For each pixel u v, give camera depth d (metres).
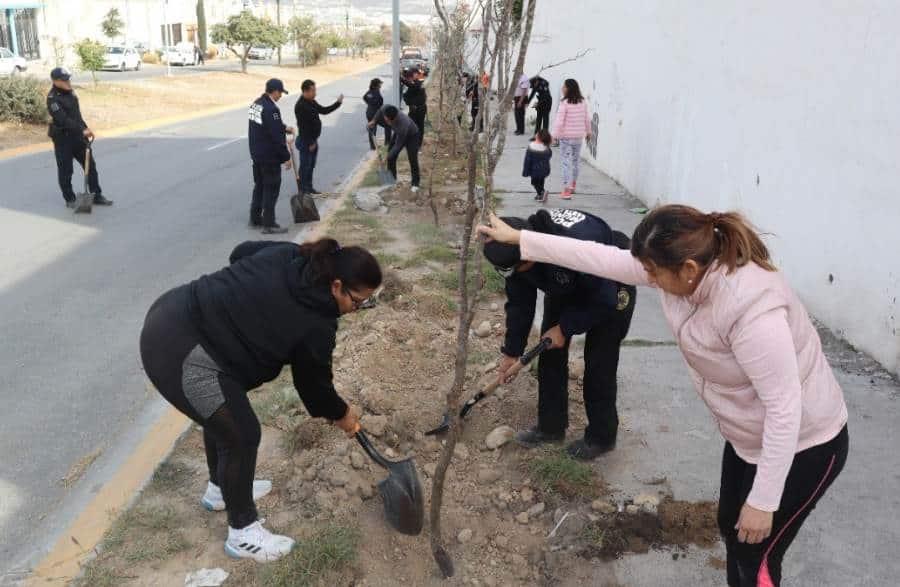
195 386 2.73
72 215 9.62
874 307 4.81
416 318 5.62
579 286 3.38
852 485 3.57
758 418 2.17
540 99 16.08
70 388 4.80
